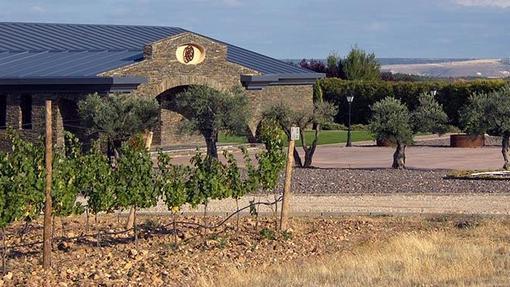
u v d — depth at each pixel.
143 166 21.98
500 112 38.91
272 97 58.59
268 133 37.44
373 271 17.77
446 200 30.38
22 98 51.06
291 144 24.11
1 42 58.97
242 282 16.83
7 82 49.44
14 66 52.97
